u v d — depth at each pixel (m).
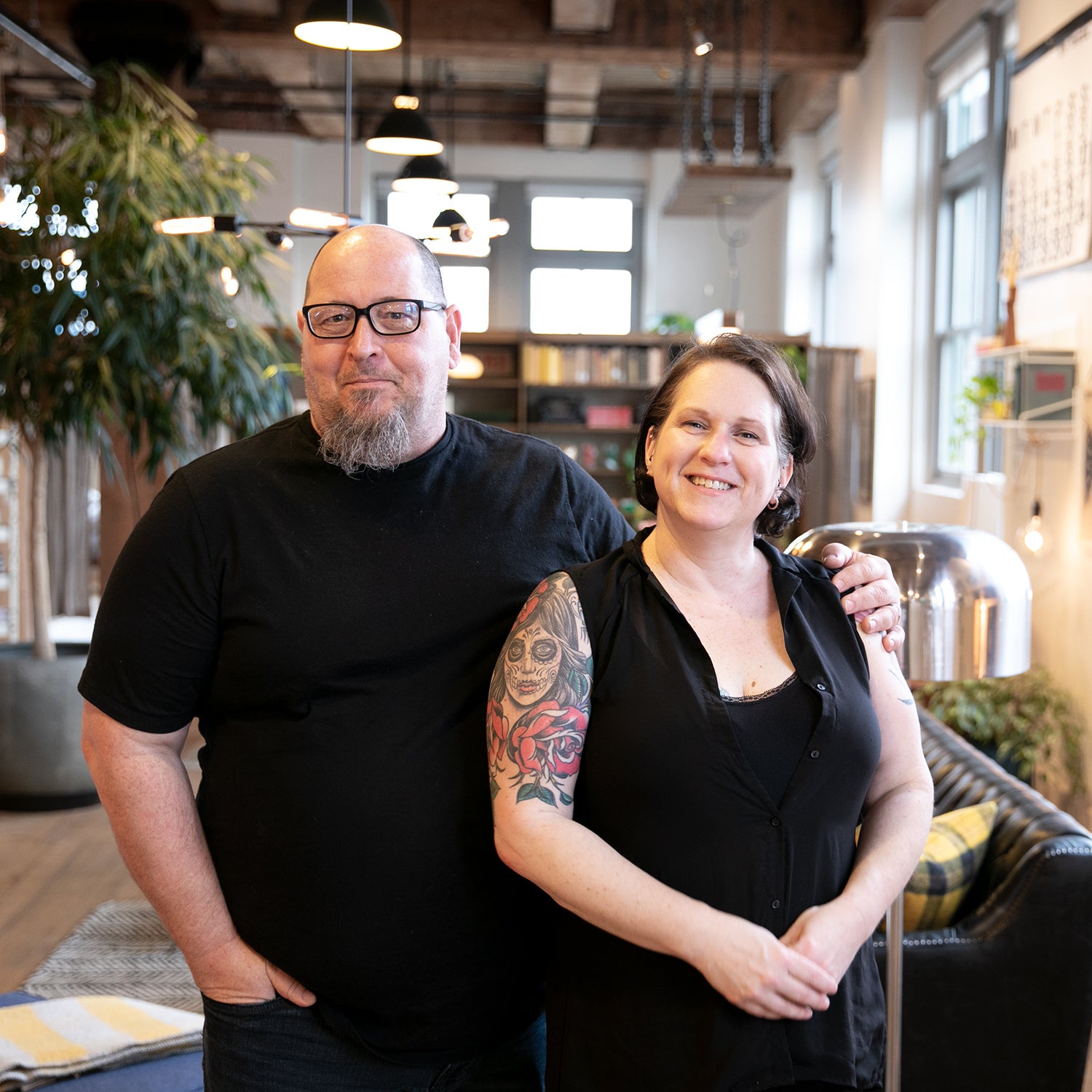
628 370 9.27
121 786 1.66
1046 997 2.28
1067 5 4.62
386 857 1.64
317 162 11.38
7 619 8.57
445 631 1.68
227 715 1.72
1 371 4.71
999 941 2.27
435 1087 1.77
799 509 1.67
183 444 5.13
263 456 1.73
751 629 1.54
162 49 7.37
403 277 1.66
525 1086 1.86
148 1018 2.43
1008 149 5.23
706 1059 1.43
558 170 11.91
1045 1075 2.28
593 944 1.51
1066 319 4.75
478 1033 1.74
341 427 1.65
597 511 1.89
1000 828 2.48
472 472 1.79
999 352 4.92
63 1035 2.33
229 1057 1.72
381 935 1.66
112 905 4.16
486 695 1.70
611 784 1.46
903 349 7.14
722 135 11.30
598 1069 1.50
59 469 8.79
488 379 9.34
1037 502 4.77
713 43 7.78
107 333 4.70
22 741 5.11
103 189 4.61
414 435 1.70
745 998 1.36
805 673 1.50
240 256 5.04
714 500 1.49
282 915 1.67
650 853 1.45
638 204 12.05
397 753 1.65
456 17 7.84
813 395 7.44
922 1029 2.27
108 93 5.38
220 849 1.72
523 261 12.05
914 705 1.64
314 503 1.70
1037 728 4.64
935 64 6.82
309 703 1.66
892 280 7.13
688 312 11.67
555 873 1.40
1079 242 4.45
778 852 1.45
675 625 1.50
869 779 1.53
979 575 1.85
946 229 6.99
